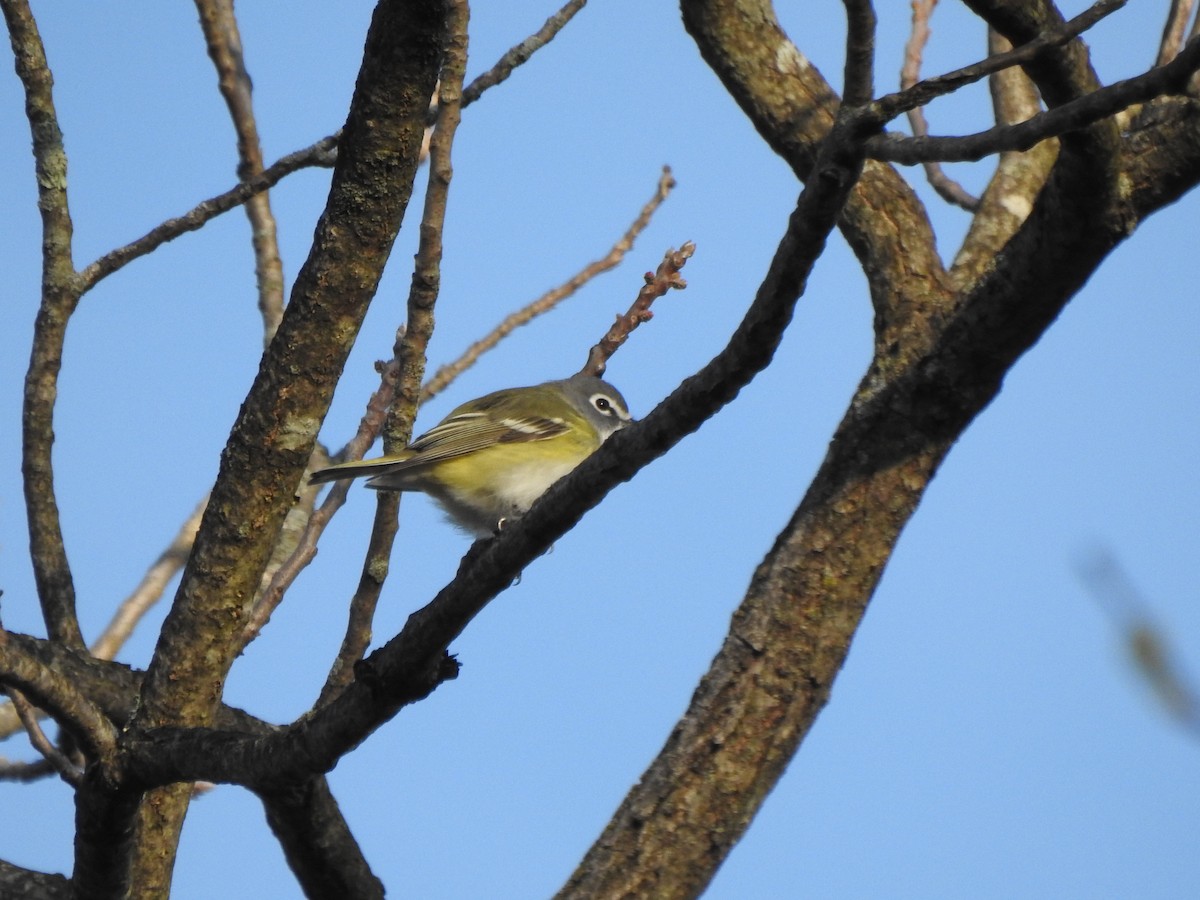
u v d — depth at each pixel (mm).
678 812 9648
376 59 8203
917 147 6227
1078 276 9086
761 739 9781
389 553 9852
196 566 9273
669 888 9555
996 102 12367
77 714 8180
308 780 8609
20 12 10258
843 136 6285
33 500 10555
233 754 8430
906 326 10391
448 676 8227
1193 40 5730
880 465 10117
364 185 8578
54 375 10562
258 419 9102
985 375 9945
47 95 10469
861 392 10312
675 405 7180
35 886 9922
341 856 9781
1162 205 8820
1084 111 5875
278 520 9352
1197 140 8547
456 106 9727
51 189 10492
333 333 8977
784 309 6711
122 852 8750
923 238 10836
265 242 13602
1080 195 8477
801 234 6461
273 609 11094
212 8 13406
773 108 11523
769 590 10086
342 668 9766
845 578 10000
